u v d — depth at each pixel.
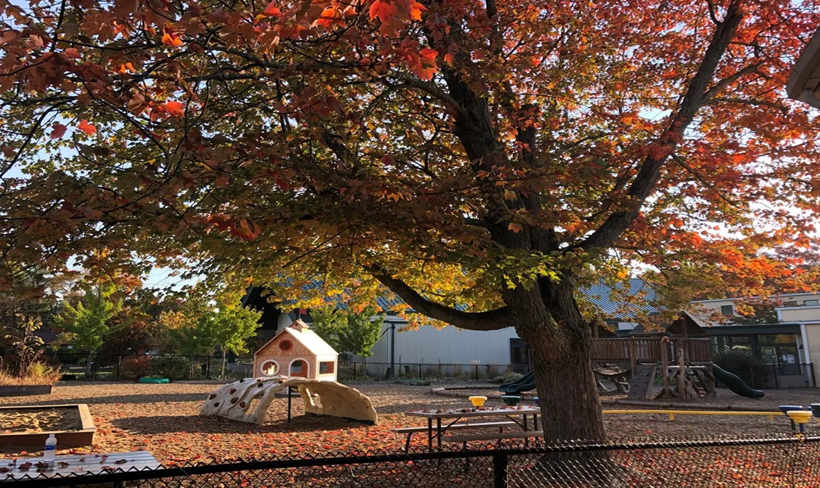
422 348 32.38
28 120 5.39
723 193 8.20
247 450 8.61
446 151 7.49
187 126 4.41
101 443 9.13
